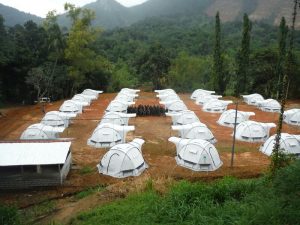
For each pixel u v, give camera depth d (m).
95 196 16.81
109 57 89.62
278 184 11.35
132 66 81.56
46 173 18.81
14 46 46.00
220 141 28.77
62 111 38.19
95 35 53.91
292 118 35.56
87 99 45.88
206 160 21.59
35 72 44.47
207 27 152.38
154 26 165.88
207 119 37.62
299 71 50.59
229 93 58.66
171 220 11.74
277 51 54.56
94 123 35.03
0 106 44.75
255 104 46.59
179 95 58.09
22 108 44.31
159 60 67.81
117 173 20.48
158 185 17.02
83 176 20.52
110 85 65.94
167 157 24.09
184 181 16.84
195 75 67.25
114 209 14.04
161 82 68.88
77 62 53.31
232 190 13.51
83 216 14.11
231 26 148.25
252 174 20.50
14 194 18.17
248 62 54.62
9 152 19.27
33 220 14.88
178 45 100.62
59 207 16.39
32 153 19.25
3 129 32.19
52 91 50.81
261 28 128.50
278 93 48.88
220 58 55.84
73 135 30.14
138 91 56.50
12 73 46.72
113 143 26.78
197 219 11.16
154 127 33.28
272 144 24.91
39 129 27.23
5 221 13.27
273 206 9.94
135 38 127.31
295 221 9.16
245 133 29.11
